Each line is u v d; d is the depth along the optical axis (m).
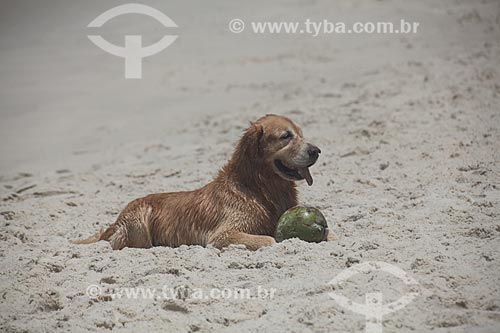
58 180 16.61
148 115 22.33
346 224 11.27
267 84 23.06
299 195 13.09
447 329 7.80
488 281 8.74
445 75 20.02
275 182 10.99
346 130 16.83
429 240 10.13
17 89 27.39
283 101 20.59
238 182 10.96
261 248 10.23
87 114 23.64
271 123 10.96
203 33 30.47
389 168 14.20
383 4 29.98
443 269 9.11
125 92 25.36
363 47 25.31
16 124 23.61
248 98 21.94
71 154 19.72
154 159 17.41
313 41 27.08
